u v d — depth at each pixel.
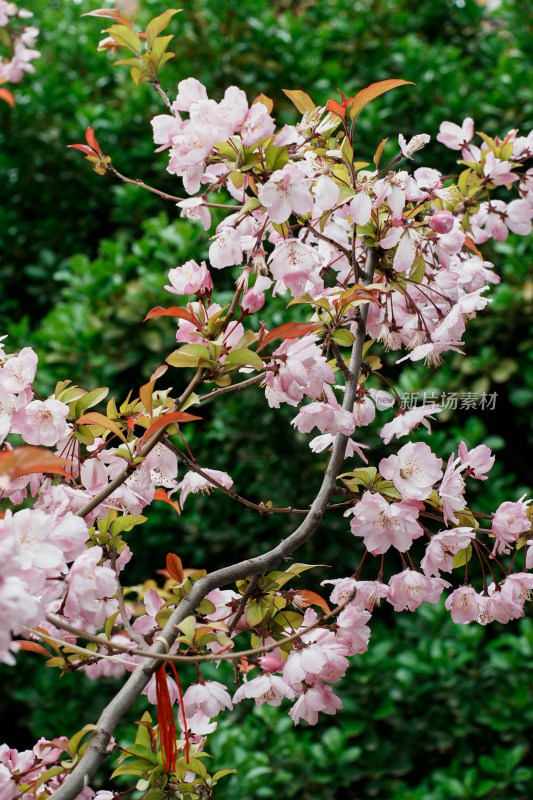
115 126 3.02
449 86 2.95
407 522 1.34
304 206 1.28
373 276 1.42
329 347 1.36
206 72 3.03
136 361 2.52
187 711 1.29
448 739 2.19
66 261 3.02
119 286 2.58
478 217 1.59
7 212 3.07
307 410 1.34
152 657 1.20
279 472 2.43
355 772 2.15
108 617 1.35
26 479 1.30
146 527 2.48
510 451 2.94
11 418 1.30
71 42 3.23
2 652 1.09
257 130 1.26
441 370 2.54
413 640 2.44
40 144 3.12
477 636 2.25
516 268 2.62
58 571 1.23
